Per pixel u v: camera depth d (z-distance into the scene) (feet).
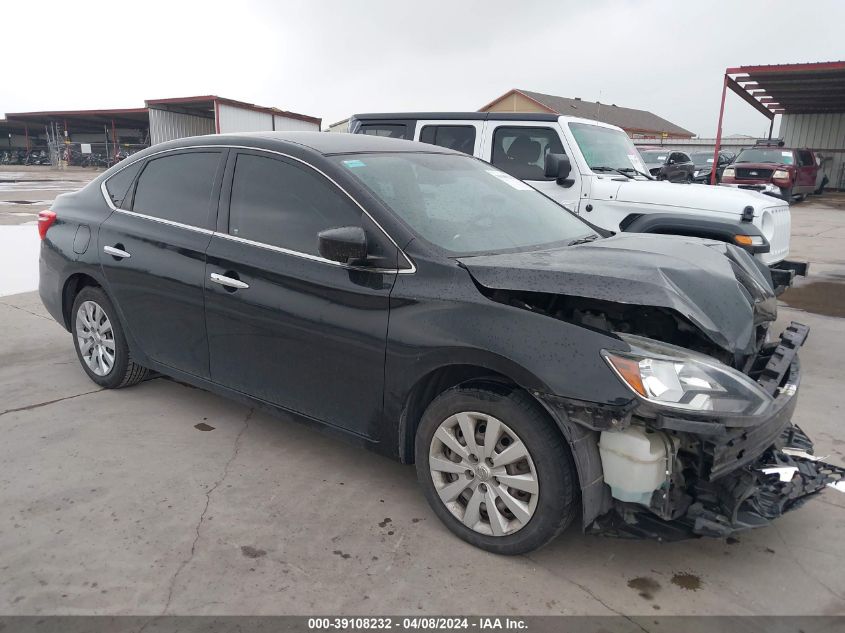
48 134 174.09
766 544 9.56
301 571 8.77
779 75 68.18
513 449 8.73
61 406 14.01
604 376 7.92
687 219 19.38
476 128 23.09
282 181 11.21
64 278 14.70
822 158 88.63
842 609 8.22
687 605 8.26
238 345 11.57
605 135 23.79
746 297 9.78
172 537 9.46
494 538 9.11
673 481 8.27
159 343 13.07
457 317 8.95
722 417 7.64
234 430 13.03
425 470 9.75
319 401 10.68
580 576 8.78
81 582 8.47
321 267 10.35
